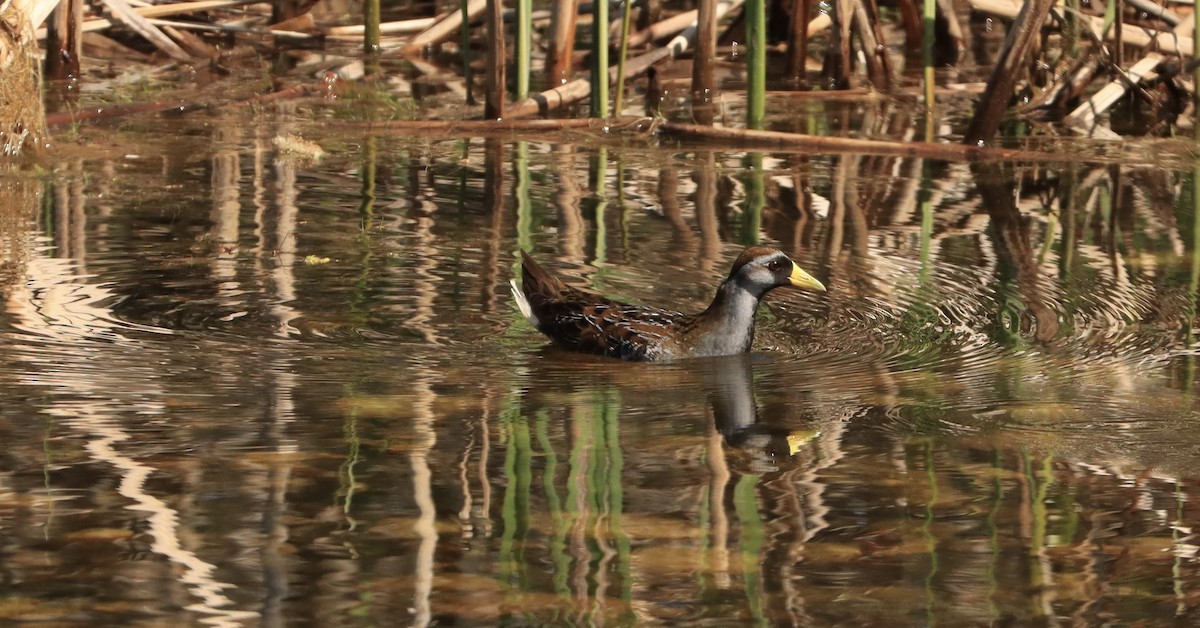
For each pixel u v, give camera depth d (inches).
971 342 495.8
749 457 383.2
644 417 418.6
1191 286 558.6
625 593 302.4
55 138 779.4
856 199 692.7
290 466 367.6
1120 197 706.8
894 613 295.6
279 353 466.6
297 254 580.4
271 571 308.2
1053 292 550.0
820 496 357.1
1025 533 336.2
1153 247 615.2
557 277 558.6
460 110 872.3
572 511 343.9
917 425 411.5
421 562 314.7
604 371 468.4
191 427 394.3
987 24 1128.8
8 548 316.2
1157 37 906.1
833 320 522.0
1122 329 509.4
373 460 373.1
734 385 452.4
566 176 726.5
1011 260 591.2
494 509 343.6
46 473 358.6
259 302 519.2
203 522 332.2
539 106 864.9
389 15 1115.3
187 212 639.8
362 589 300.8
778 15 1080.8
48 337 471.8
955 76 995.9
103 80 927.7
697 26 903.1
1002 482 367.6
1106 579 312.8
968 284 558.6
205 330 486.3
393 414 412.2
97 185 685.3
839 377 461.4
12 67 736.3
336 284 543.8
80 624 284.2
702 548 324.8
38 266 552.4
